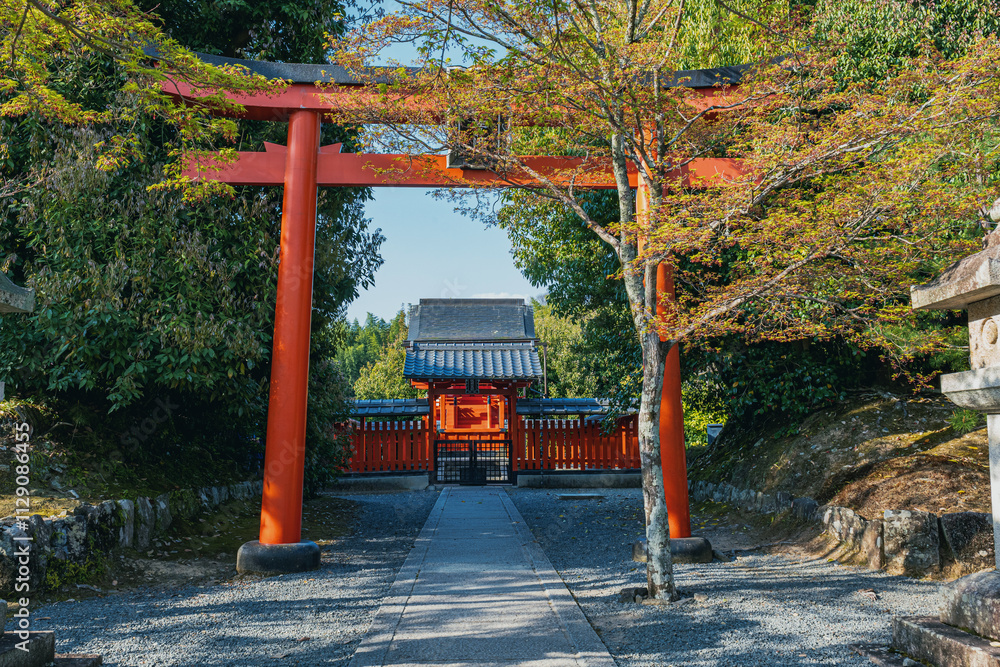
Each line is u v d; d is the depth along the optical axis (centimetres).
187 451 915
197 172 688
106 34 493
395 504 1202
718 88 679
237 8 879
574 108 580
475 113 583
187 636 437
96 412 784
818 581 567
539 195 618
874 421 833
